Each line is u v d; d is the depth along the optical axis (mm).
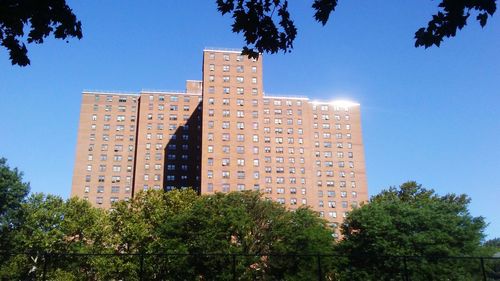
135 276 53219
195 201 60406
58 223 58625
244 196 59188
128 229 57875
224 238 51750
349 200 136375
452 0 9539
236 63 127500
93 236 58844
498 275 49906
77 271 55062
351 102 146000
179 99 141250
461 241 48281
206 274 48438
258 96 126375
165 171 134500
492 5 9414
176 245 51281
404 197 65688
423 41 10031
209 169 118312
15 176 64812
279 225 55188
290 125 133250
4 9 9648
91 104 139750
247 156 121312
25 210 60125
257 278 48969
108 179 133875
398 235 46719
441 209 51625
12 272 53750
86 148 135625
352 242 48812
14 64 10375
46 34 10258
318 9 10156
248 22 10273
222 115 122938
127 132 138875
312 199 127188
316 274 46375
